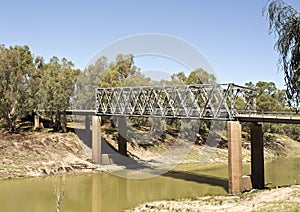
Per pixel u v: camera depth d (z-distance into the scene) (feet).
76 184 141.90
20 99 210.38
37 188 131.85
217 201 105.91
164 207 101.40
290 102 56.44
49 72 233.96
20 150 178.81
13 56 210.59
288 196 101.55
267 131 288.10
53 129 225.97
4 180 144.77
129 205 108.27
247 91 179.52
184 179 152.25
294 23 55.72
